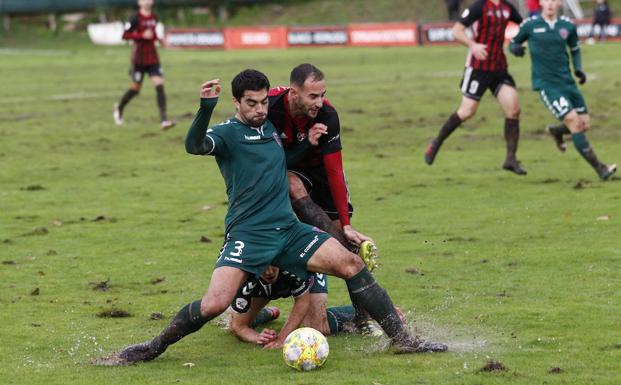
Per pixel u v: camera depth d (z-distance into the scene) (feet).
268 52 378.73
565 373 47.65
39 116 181.88
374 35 393.50
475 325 56.59
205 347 54.54
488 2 103.96
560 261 72.08
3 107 198.29
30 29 467.52
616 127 149.69
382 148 136.87
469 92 106.32
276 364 50.85
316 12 469.16
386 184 109.29
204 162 129.29
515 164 106.22
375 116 171.53
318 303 56.08
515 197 99.09
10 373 49.60
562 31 103.35
